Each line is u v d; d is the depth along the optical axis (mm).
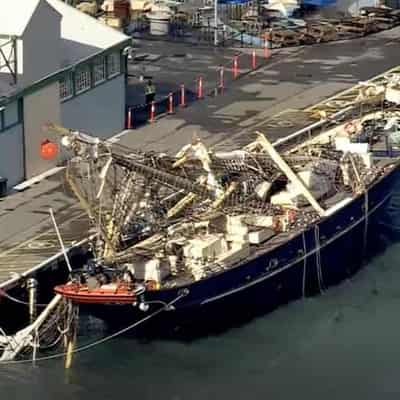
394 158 143750
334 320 125688
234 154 132375
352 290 131000
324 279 130750
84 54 157625
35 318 121062
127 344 120438
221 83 183375
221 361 118938
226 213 126875
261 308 125125
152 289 117062
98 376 116625
